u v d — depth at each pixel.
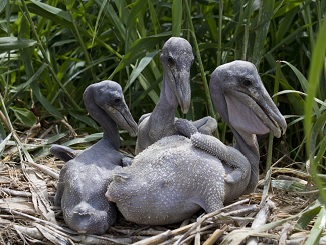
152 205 1.23
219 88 1.29
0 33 1.89
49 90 1.87
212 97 1.30
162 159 1.25
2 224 1.26
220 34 1.64
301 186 1.40
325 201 0.91
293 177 1.52
